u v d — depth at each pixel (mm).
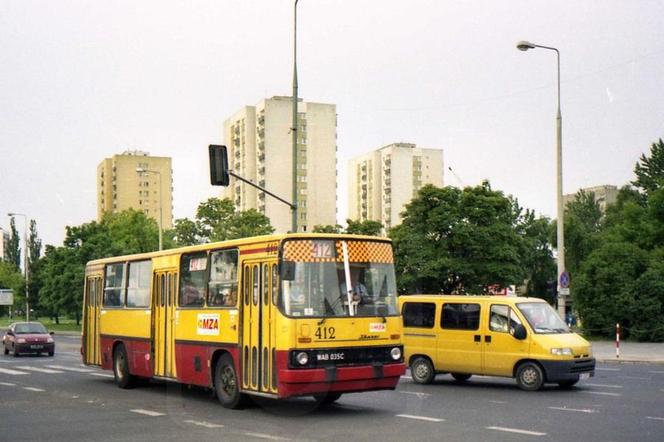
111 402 17078
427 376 21016
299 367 13688
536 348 18906
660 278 40969
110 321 21500
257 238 14992
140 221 89375
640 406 15578
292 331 13766
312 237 14406
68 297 76062
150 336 19094
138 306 19938
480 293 43344
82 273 75312
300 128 117188
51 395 18688
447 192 44500
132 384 20531
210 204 62625
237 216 62688
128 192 160000
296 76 27641
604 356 30781
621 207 86438
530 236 74062
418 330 21328
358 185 163250
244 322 15180
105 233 79188
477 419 13836
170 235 84688
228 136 127125
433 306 21156
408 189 150625
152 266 19406
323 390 13789
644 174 80812
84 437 12234
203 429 12945
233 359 15547
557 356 18656
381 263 15039
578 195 105750
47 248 83375
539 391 18719
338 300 14312
